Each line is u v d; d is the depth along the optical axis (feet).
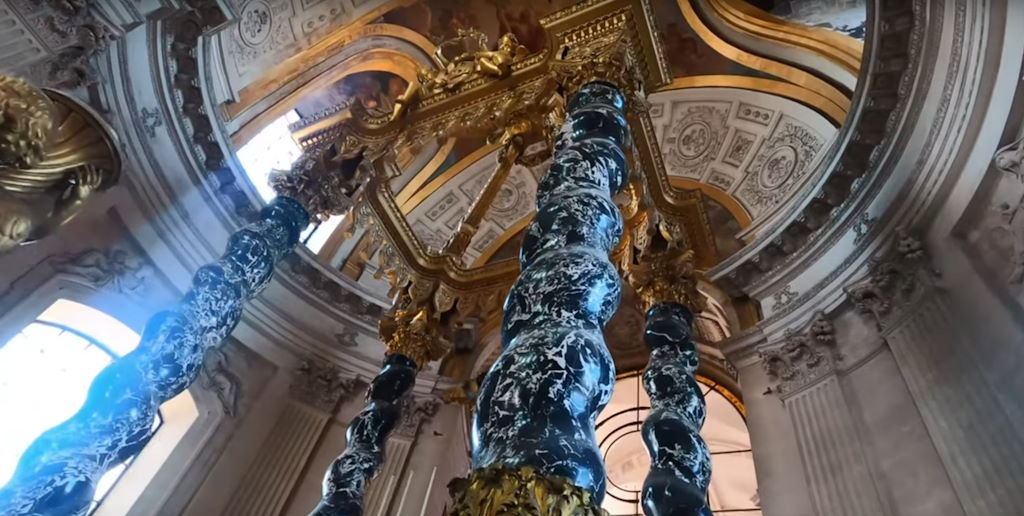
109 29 25.85
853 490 20.74
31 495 12.87
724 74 38.37
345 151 24.57
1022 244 18.58
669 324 19.95
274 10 34.78
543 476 7.34
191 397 29.12
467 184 43.73
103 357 28.76
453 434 33.63
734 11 36.83
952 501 17.99
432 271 26.73
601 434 37.19
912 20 23.97
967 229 21.31
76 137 24.56
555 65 19.30
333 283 35.37
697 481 14.92
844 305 25.67
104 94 26.37
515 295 10.69
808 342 26.22
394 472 30.81
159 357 15.89
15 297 24.82
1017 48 19.48
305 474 29.96
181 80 29.86
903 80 24.36
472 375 36.22
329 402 32.78
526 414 8.34
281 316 33.40
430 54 42.93
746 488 33.91
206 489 27.40
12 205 22.03
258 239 20.45
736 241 35.01
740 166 37.83
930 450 19.54
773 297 29.50
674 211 24.88
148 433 15.17
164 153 29.37
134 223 28.27
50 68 24.36
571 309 10.01
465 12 42.68
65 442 13.93
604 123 15.51
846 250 26.35
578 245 11.40
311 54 38.09
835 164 27.20
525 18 41.86
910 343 21.94
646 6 19.61
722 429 35.45
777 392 26.17
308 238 38.52
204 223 31.12
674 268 21.83
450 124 24.30
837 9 34.78
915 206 23.49
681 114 40.22
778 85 36.04
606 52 18.65
